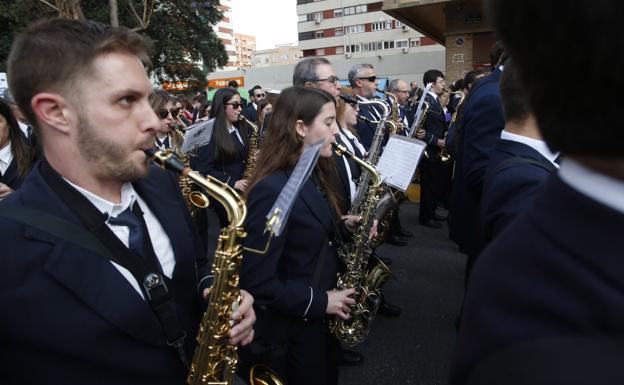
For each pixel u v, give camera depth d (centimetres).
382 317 337
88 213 108
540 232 47
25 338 97
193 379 125
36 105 102
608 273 41
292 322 175
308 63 321
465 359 51
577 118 42
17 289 96
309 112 180
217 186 133
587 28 38
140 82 107
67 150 106
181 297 125
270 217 113
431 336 310
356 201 258
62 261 100
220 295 129
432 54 2972
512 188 137
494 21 47
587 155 44
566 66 41
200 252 148
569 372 39
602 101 39
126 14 1706
